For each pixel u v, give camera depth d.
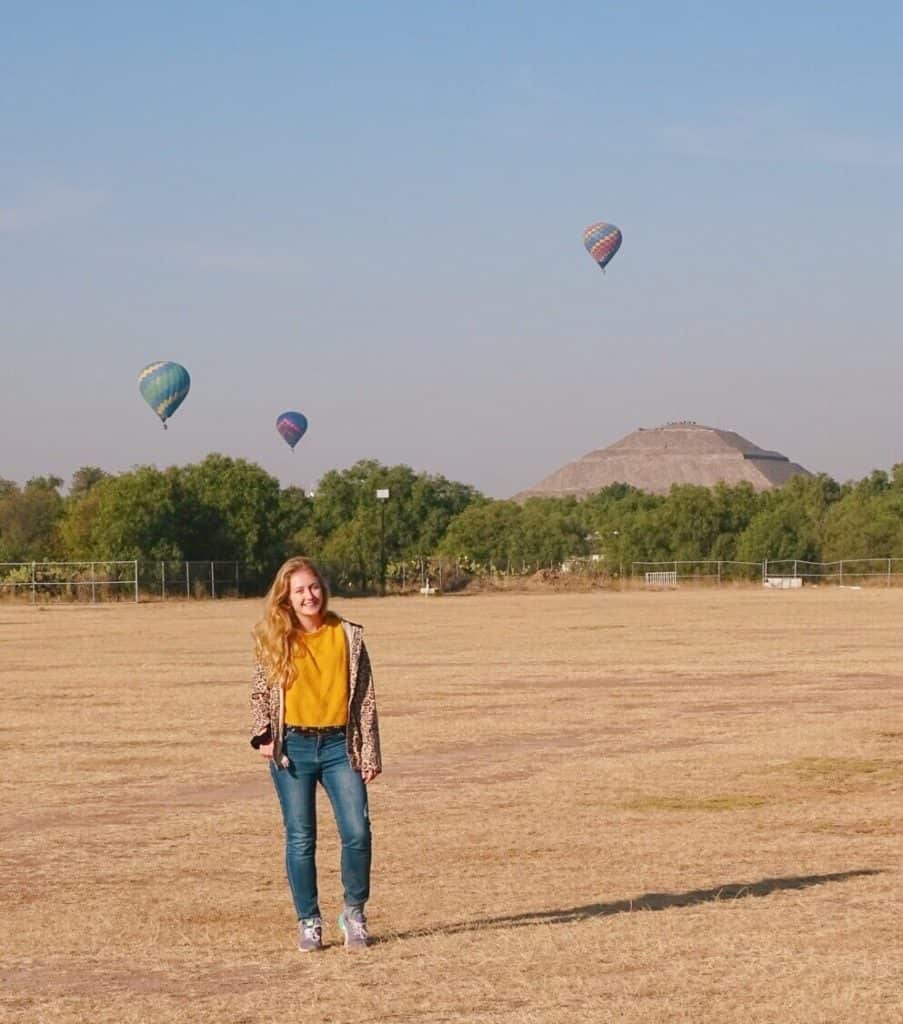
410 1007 7.57
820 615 56.53
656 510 128.00
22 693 27.91
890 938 8.89
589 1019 7.23
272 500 90.38
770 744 19.64
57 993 8.11
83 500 90.81
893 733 20.73
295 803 9.04
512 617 57.62
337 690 8.97
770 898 10.30
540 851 12.55
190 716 23.89
